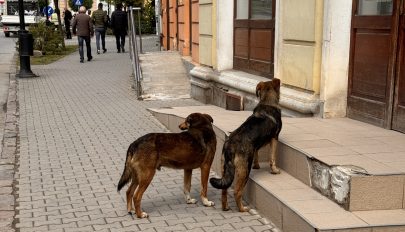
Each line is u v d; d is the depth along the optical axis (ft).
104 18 80.43
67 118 33.47
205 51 36.86
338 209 14.66
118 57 74.74
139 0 123.03
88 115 34.32
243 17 32.71
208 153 17.66
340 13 21.98
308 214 14.25
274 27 27.89
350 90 22.48
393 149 17.24
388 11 20.18
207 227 16.06
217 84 34.55
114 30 81.87
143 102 38.60
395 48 19.67
